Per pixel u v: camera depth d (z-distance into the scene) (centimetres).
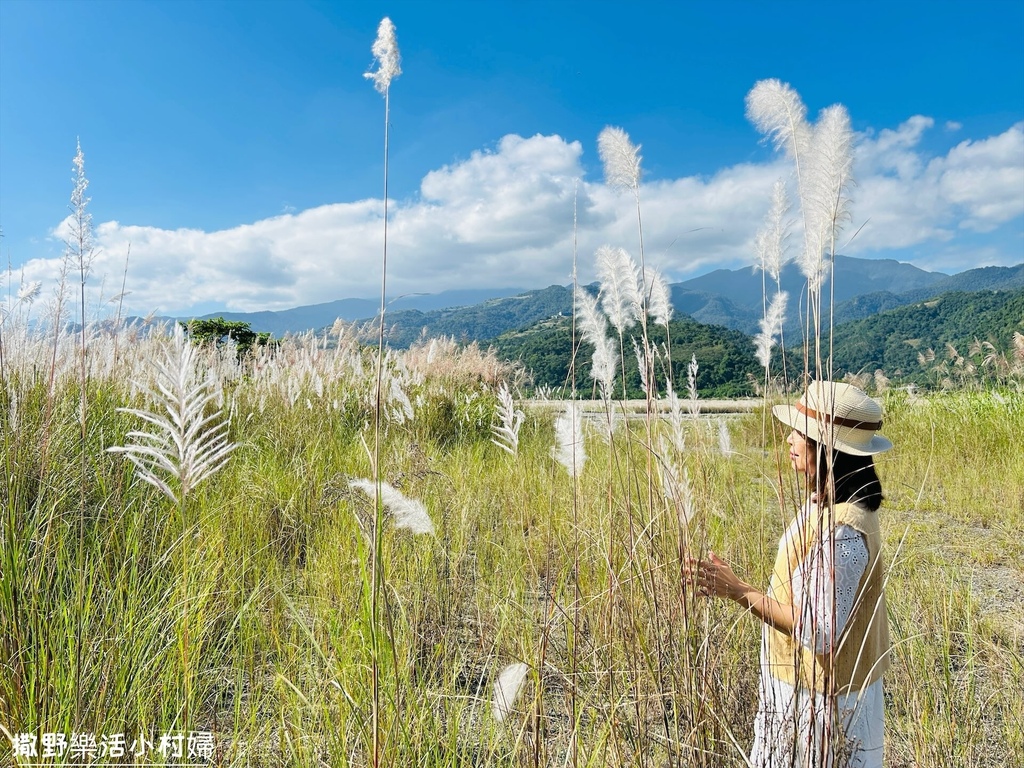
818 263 216
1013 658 362
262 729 269
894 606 422
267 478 572
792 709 222
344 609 340
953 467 927
